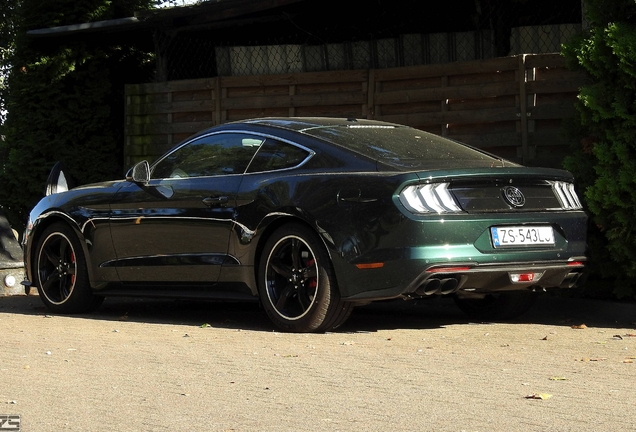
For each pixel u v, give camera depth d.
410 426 3.88
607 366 5.27
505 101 9.55
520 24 10.61
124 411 4.20
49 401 4.42
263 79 11.30
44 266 8.34
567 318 7.56
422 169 6.28
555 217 6.60
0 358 5.63
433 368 5.20
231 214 6.94
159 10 11.84
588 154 7.58
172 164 7.61
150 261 7.50
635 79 7.08
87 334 6.68
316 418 4.03
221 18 11.70
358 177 6.32
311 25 12.10
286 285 6.71
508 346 6.00
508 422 3.93
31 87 12.88
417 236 6.06
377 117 10.50
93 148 13.09
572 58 7.52
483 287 6.39
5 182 13.18
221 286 7.07
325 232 6.34
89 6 12.88
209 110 11.76
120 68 13.59
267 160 6.96
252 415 4.10
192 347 5.99
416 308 8.43
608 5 7.28
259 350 5.85
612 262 7.60
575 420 3.96
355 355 5.64
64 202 8.16
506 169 6.47
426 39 11.20
